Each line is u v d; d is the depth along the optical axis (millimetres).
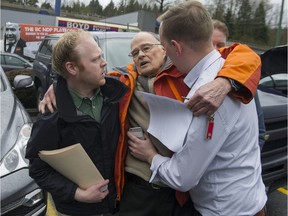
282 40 32594
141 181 1625
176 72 1551
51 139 1510
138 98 1609
